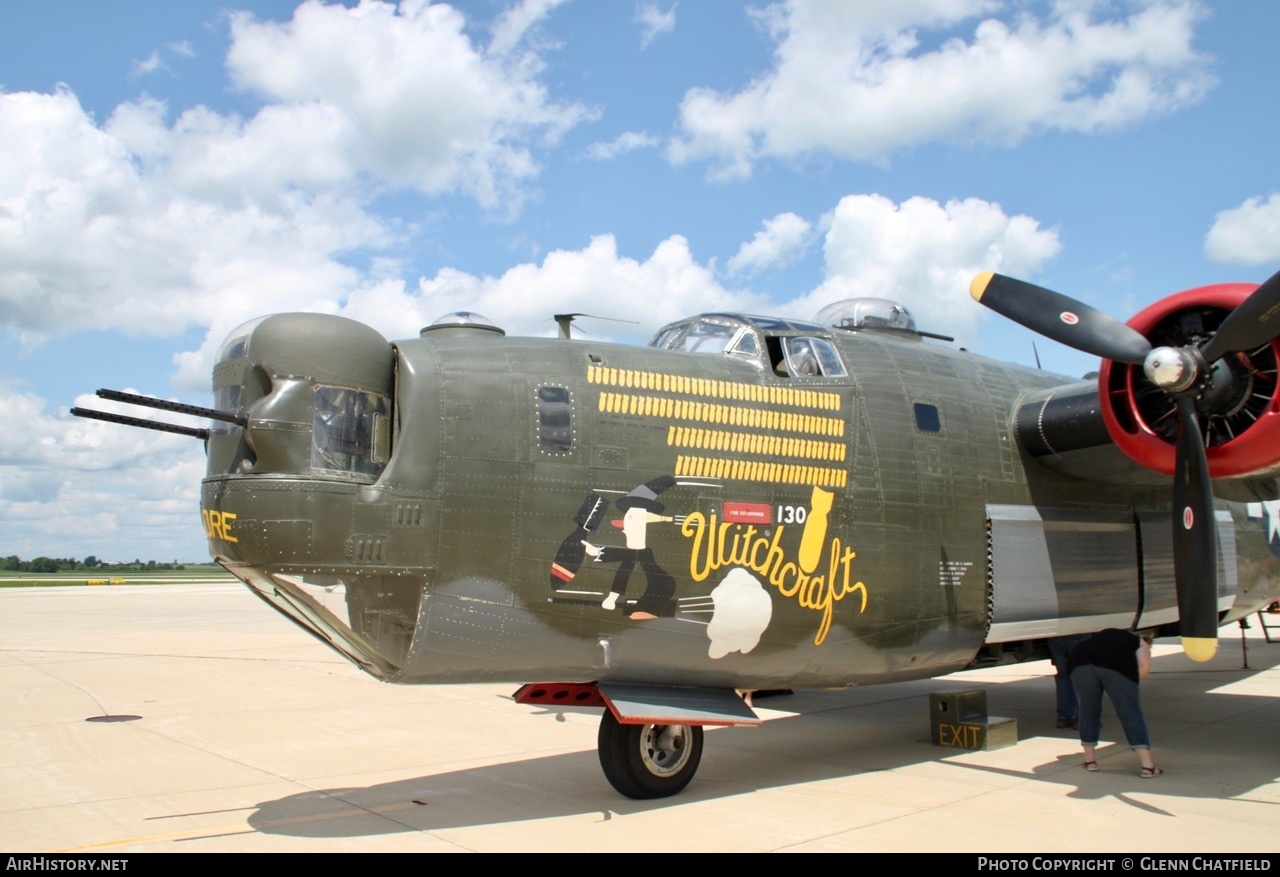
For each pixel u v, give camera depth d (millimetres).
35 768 8930
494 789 7828
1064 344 8336
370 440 6645
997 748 9359
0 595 50062
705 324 8758
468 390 6867
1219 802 7086
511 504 6789
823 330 8805
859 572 8094
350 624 6566
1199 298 7898
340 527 6285
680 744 7586
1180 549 7551
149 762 9172
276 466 6293
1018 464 9523
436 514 6574
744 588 7492
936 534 8664
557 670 7035
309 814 7090
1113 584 10008
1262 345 7184
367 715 12070
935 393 9141
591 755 9367
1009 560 9148
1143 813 6766
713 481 7516
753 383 7977
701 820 6730
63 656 18984
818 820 6688
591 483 7066
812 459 8039
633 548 7109
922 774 8242
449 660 6742
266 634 24344
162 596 49312
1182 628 7523
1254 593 12922
